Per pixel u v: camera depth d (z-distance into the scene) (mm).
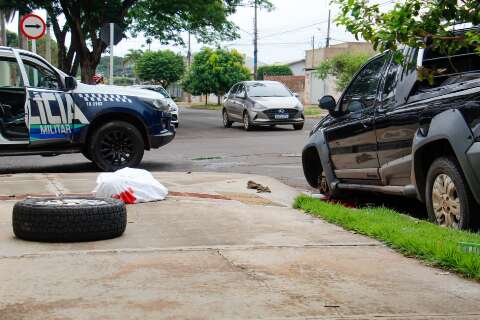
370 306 4066
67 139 11219
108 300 4102
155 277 4602
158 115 11859
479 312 3980
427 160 6617
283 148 16469
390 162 7242
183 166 12828
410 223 6414
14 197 8070
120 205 5922
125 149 11633
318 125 9266
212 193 8633
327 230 6277
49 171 12078
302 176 11438
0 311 3881
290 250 5434
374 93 7742
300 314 3908
